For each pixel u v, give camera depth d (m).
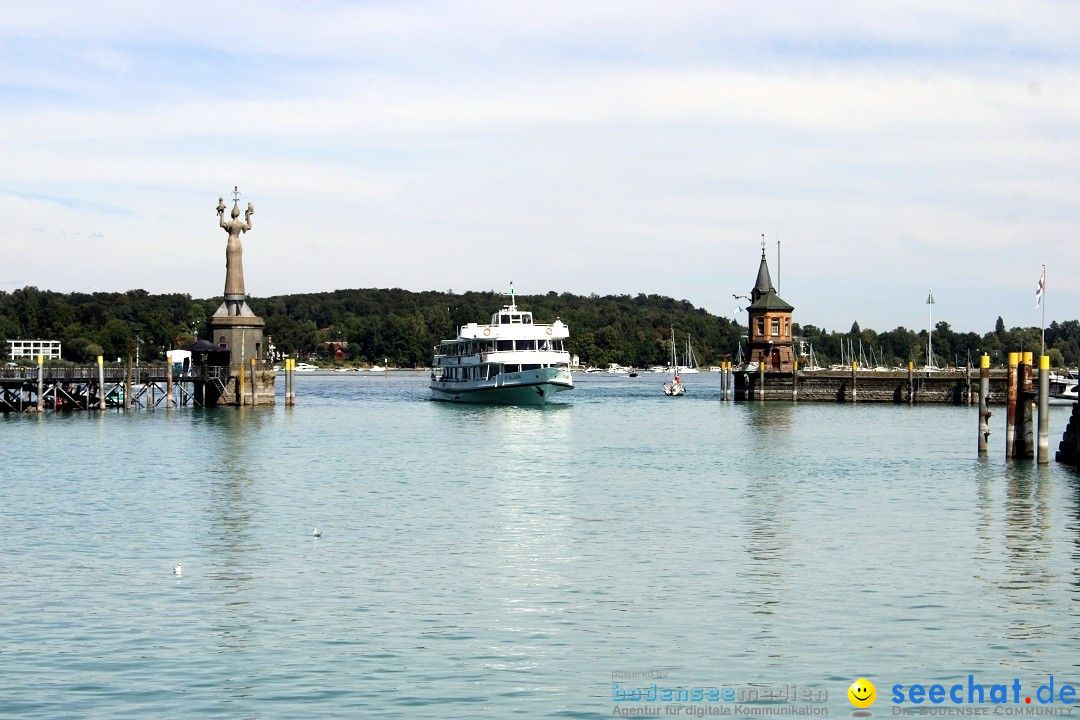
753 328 196.50
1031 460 91.31
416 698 37.28
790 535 61.75
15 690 37.72
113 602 47.69
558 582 51.28
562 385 167.50
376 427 136.12
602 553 57.28
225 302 170.12
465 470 91.25
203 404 169.50
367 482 83.44
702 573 52.88
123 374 157.25
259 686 38.19
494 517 67.69
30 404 152.38
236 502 73.38
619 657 41.19
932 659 41.06
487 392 171.75
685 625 44.75
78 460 96.69
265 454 103.12
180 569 52.34
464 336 166.88
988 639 43.12
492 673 39.53
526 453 105.25
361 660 40.75
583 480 84.75
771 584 50.75
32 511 69.50
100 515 68.06
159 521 66.06
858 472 88.44
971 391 181.38
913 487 79.44
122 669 39.66
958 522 65.31
